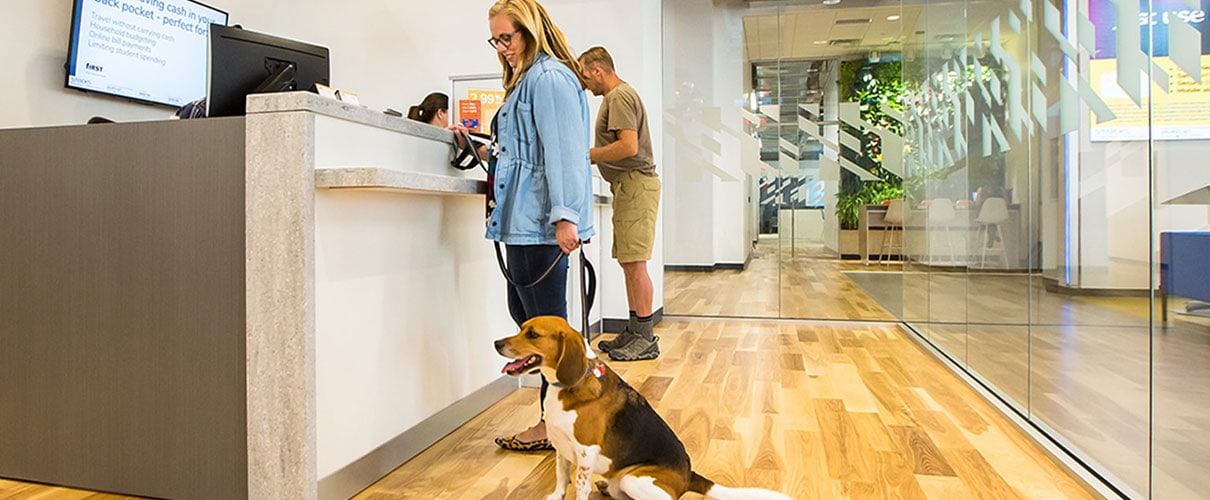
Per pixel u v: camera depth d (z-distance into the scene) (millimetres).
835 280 4594
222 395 1547
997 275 2506
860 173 4582
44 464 1727
